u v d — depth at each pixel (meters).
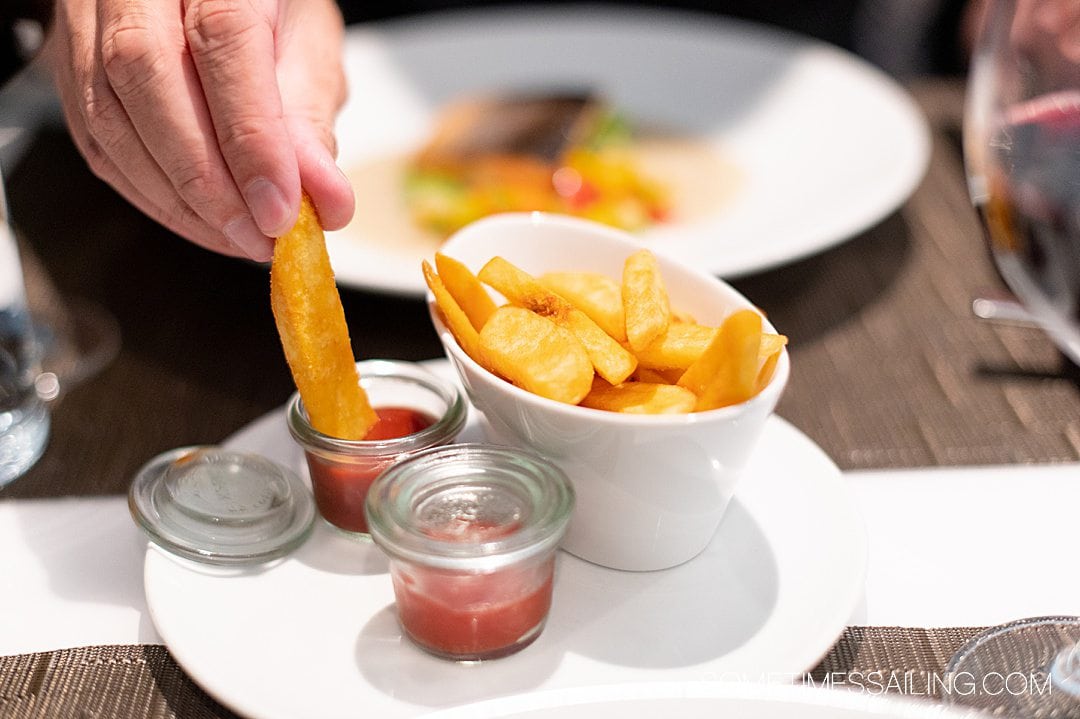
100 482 0.48
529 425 0.42
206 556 0.42
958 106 0.79
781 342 0.41
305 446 0.44
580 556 0.44
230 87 0.41
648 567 0.43
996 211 0.49
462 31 0.86
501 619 0.40
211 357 0.55
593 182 0.70
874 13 1.18
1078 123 0.46
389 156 0.77
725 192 0.71
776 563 0.43
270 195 0.41
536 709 0.38
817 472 0.46
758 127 0.77
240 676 0.39
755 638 0.41
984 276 0.60
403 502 0.40
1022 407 0.51
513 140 0.75
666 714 0.38
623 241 0.47
